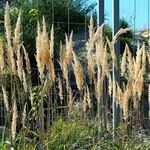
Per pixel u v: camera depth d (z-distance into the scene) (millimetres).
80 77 4539
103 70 4617
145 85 9312
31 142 4426
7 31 4305
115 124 5742
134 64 4648
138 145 4574
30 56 9492
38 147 4262
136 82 4594
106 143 4230
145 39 14102
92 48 4621
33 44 9555
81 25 12453
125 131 4523
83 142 4516
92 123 4832
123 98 4555
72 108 5090
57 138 4480
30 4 10820
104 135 4480
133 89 4598
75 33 12211
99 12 6281
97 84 4617
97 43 4703
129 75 4648
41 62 4199
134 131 4688
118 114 5805
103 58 4613
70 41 4594
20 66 4453
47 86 4320
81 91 4715
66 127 4691
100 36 4703
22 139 4203
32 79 9406
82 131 4500
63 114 5781
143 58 4621
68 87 4801
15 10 10242
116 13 6285
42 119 4211
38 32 4184
